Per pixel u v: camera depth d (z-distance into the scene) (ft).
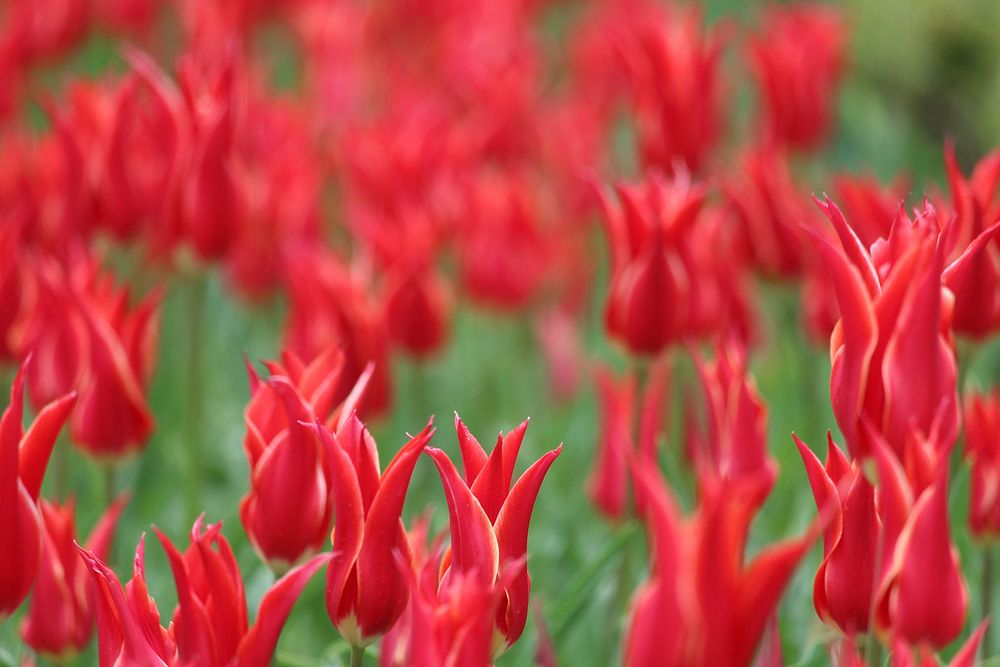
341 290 5.46
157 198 5.74
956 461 5.30
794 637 5.55
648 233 5.49
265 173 6.21
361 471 4.65
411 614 4.47
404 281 5.86
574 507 6.10
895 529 4.57
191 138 5.67
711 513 4.05
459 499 4.55
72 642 4.98
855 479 4.65
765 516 5.85
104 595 4.59
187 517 5.78
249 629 4.61
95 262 5.48
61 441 5.64
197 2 6.63
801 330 6.09
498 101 6.75
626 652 4.40
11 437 4.69
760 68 6.45
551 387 6.73
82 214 5.83
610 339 5.59
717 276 5.86
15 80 6.50
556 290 6.77
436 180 6.38
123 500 5.07
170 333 6.70
